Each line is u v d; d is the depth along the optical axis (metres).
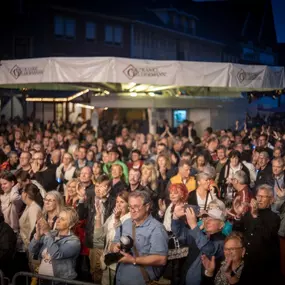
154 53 50.06
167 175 10.30
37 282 6.73
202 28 59.91
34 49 41.25
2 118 29.33
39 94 32.12
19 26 40.69
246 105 26.75
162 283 6.03
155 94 17.80
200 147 13.69
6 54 40.19
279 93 17.03
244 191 7.93
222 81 12.45
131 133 18.28
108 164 11.09
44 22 41.75
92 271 7.22
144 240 5.52
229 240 5.48
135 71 11.83
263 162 9.95
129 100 17.58
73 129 22.64
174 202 6.57
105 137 20.64
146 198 5.54
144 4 50.66
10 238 6.83
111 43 45.91
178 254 6.14
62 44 42.81
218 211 6.29
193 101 20.12
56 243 6.26
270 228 6.24
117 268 5.72
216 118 26.17
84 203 7.44
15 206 8.08
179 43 53.12
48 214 7.07
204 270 6.10
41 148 12.45
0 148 14.74
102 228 7.07
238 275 5.47
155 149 14.56
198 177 7.96
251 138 16.95
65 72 11.95
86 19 44.16
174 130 24.41
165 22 51.22
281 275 6.60
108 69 11.73
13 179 8.12
